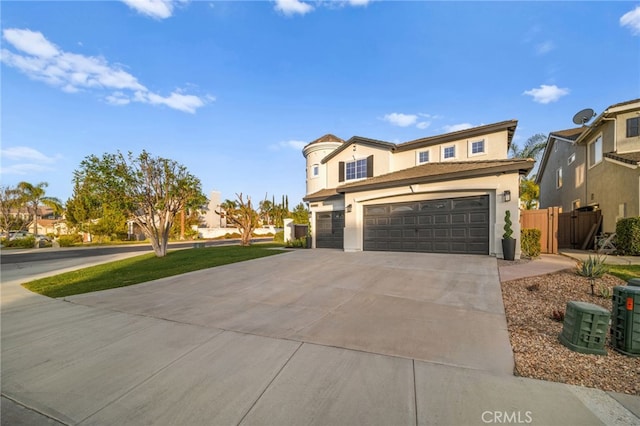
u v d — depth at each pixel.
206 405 2.96
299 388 3.18
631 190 11.72
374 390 3.09
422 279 7.83
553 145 22.08
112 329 5.15
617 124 13.00
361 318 5.29
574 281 6.89
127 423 2.75
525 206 26.72
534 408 2.76
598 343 3.77
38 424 2.80
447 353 3.88
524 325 4.75
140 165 15.24
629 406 2.77
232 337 4.62
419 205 12.85
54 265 15.05
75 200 34.00
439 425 2.55
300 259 12.15
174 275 9.79
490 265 9.16
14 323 5.60
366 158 17.91
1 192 34.41
